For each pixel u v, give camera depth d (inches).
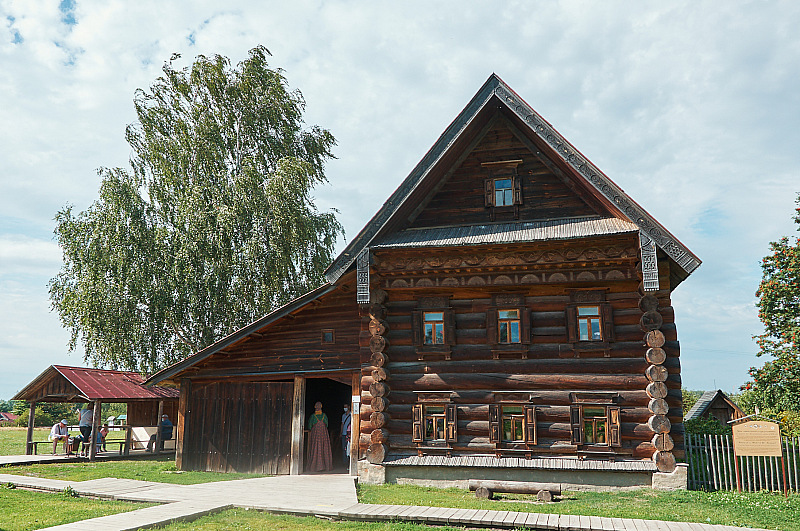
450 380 629.9
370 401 644.1
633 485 568.4
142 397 955.3
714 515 457.7
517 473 595.8
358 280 639.1
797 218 1079.0
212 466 739.4
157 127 1175.6
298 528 423.2
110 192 1101.7
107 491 555.8
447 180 686.5
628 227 580.7
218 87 1204.5
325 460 748.6
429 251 631.8
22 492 583.8
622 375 593.3
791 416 931.3
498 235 621.3
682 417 576.4
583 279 601.9
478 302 642.8
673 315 587.2
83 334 1080.2
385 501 515.2
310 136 1323.8
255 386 746.2
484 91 646.5
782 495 535.5
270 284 1114.1
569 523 416.8
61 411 2468.0
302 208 1181.7
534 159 664.4
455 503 507.2
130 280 1064.8
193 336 1125.7
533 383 610.9
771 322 1064.8
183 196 1125.1
